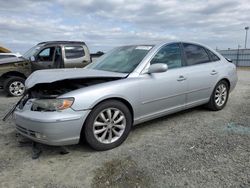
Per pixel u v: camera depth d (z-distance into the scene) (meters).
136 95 4.03
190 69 4.95
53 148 3.85
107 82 3.87
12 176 3.09
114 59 4.86
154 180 2.92
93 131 3.63
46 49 9.05
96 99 3.59
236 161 3.33
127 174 3.06
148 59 4.37
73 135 3.47
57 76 3.77
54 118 3.33
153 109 4.35
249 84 10.68
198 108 5.97
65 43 9.06
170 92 4.54
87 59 9.29
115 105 3.80
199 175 3.00
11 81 8.58
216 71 5.49
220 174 3.02
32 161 3.46
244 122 4.93
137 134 4.38
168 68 4.62
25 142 4.05
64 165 3.34
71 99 3.45
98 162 3.39
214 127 4.67
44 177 3.06
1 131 4.61
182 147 3.80
